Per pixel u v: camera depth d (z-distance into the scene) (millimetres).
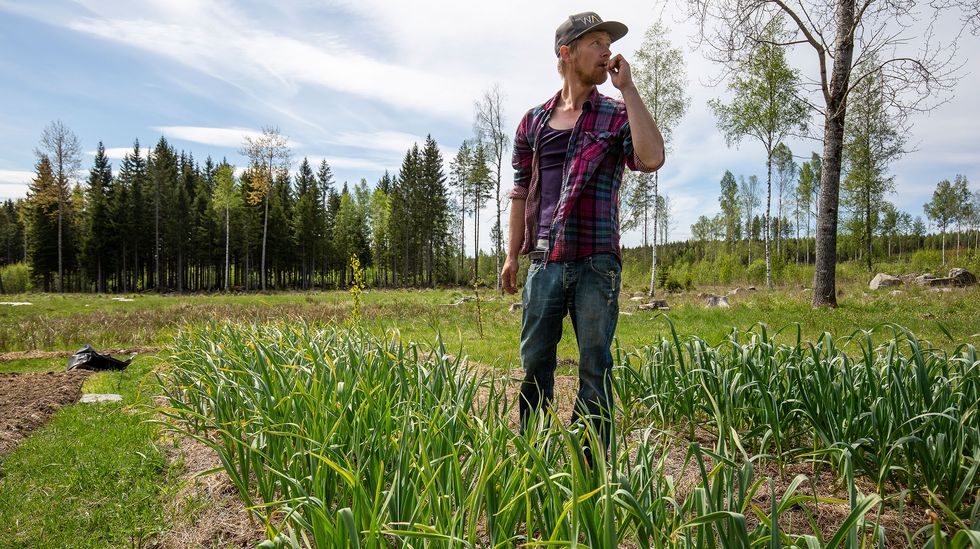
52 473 2994
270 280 72000
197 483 2699
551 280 2416
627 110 2246
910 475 2158
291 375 2871
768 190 25641
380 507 1668
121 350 9156
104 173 65812
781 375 2781
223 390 3107
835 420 2463
